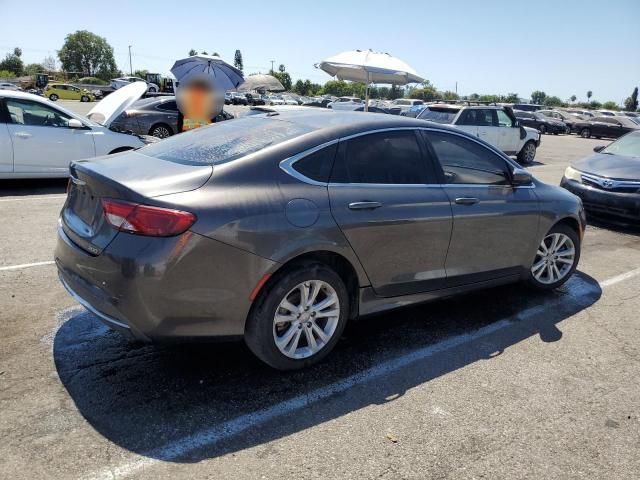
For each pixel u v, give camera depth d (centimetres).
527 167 1520
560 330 421
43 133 820
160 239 275
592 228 786
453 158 407
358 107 2362
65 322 384
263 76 1698
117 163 329
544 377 348
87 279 297
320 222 318
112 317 289
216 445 264
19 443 255
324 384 325
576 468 263
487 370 353
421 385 330
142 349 352
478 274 423
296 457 259
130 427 273
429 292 393
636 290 523
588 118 3638
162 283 276
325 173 334
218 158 320
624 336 416
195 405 295
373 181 353
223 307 293
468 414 302
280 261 303
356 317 360
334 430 282
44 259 511
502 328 420
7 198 772
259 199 302
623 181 749
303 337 340
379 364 353
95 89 5556
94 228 298
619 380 349
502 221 425
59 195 809
